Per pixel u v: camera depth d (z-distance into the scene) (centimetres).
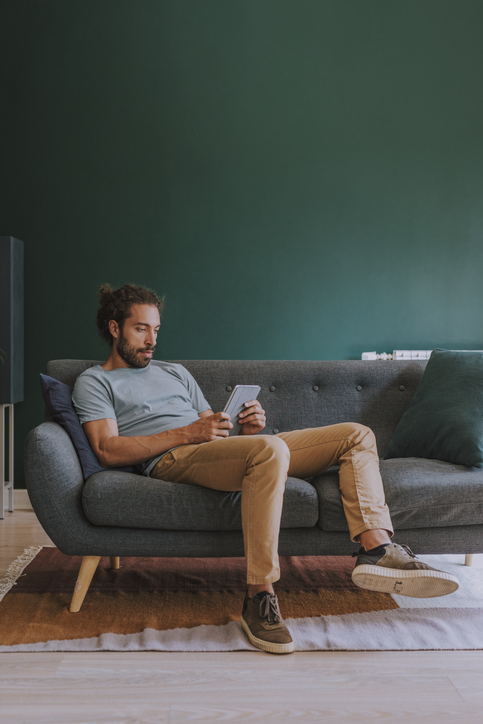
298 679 128
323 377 221
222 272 327
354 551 162
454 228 336
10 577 187
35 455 154
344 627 153
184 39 325
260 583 143
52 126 317
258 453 149
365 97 332
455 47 336
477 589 180
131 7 322
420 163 335
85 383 178
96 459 169
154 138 323
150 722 111
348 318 332
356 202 332
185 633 148
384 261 333
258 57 328
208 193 326
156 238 323
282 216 329
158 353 325
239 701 119
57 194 317
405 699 120
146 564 203
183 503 158
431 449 191
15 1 316
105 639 144
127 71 322
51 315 316
